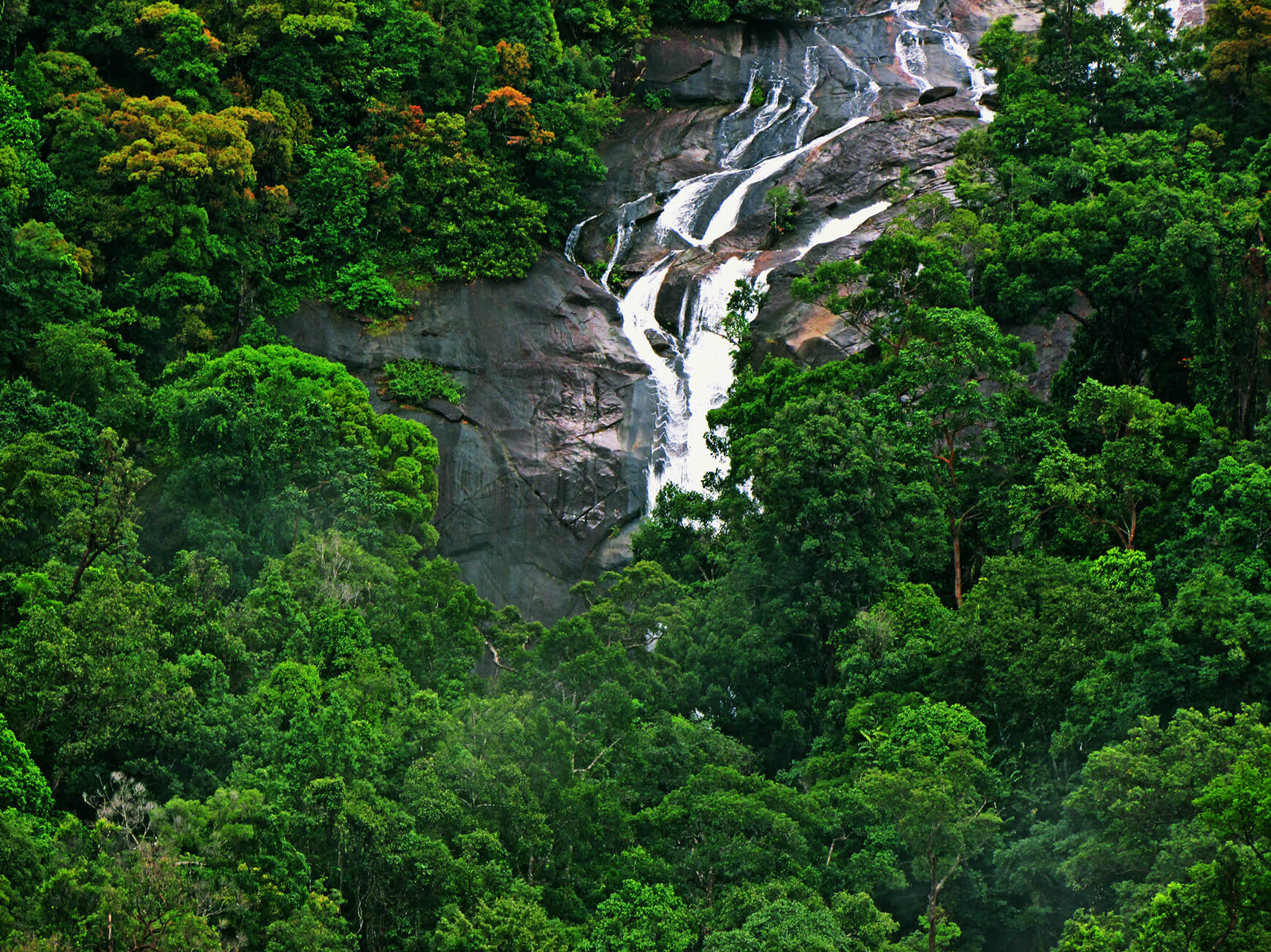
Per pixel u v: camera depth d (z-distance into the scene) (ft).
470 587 395.96
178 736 307.78
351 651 360.07
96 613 317.01
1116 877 306.76
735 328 571.28
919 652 389.60
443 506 542.57
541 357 578.25
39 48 598.75
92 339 491.72
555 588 540.93
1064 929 309.42
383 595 387.96
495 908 290.56
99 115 554.05
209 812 270.46
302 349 566.36
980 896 329.31
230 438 413.18
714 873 322.55
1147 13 647.56
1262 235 455.63
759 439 438.40
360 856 294.66
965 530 462.60
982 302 529.45
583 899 320.50
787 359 544.21
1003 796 338.54
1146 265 481.87
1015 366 484.74
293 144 602.44
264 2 624.18
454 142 617.62
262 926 267.59
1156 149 568.41
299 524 414.41
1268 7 609.42
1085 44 613.11
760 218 635.25
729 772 345.31
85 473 432.25
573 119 648.79
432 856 297.33
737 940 289.74
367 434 458.50
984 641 375.66
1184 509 424.87
